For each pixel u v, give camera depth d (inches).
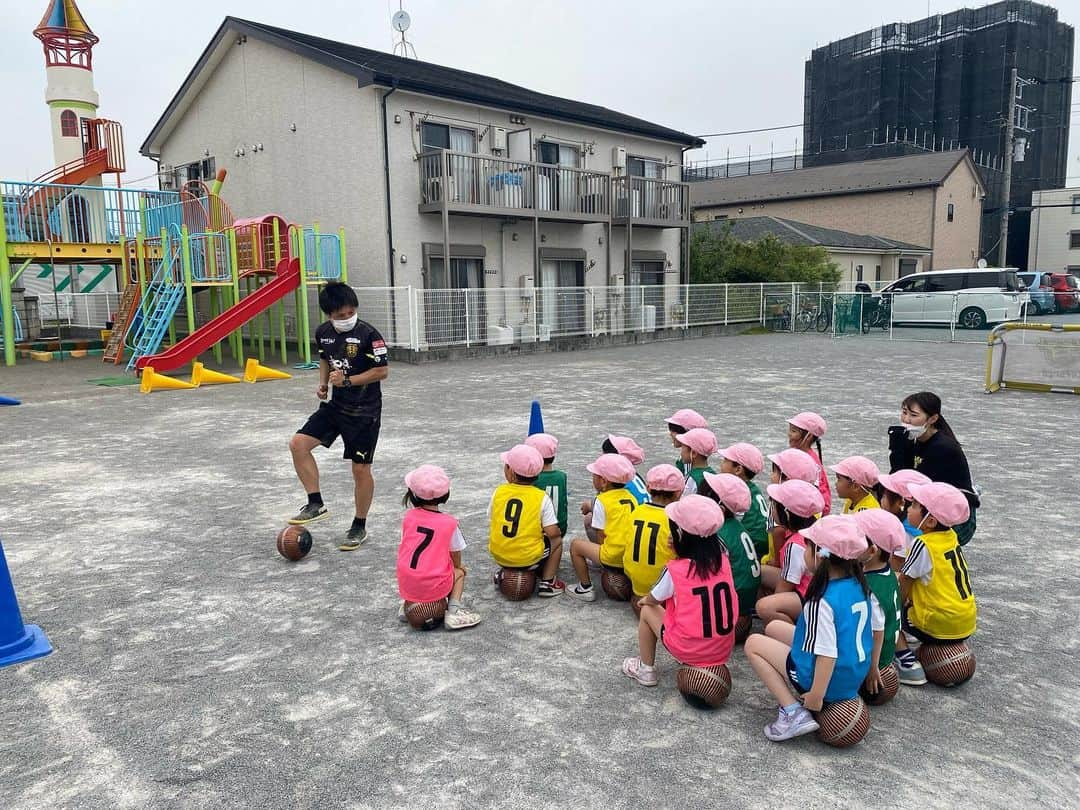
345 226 678.5
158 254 611.8
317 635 138.3
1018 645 132.6
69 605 151.9
